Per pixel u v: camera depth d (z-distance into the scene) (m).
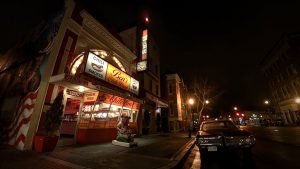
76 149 7.90
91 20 11.09
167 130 25.22
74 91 9.48
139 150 8.10
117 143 9.47
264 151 8.16
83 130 9.66
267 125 37.66
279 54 36.38
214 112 68.12
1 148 7.63
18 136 7.91
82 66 9.46
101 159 6.05
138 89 15.41
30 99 8.19
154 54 23.20
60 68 8.81
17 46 12.98
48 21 10.69
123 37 19.31
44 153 6.77
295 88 32.62
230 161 6.32
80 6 10.48
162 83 31.72
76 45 10.05
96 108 10.47
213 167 5.71
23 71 10.24
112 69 11.83
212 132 6.77
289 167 5.40
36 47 10.27
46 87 8.09
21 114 8.36
